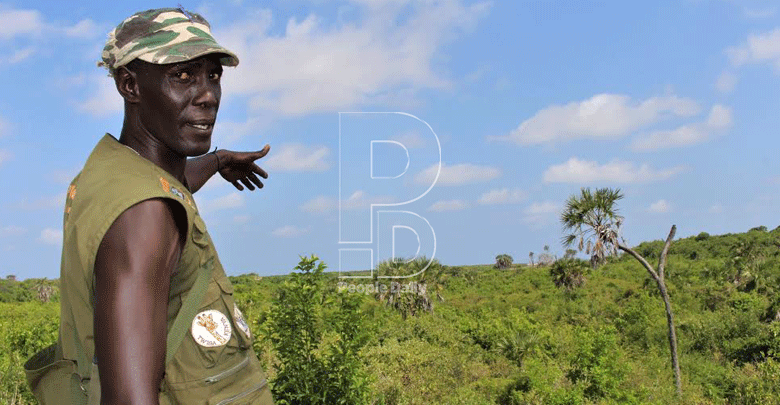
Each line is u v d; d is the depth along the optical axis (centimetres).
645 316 3192
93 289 95
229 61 116
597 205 2023
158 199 97
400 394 1327
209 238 108
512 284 6319
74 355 108
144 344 89
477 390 1773
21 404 721
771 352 2416
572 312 4241
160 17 109
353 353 698
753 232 7362
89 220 95
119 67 108
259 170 222
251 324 799
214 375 104
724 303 3862
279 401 664
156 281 93
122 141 113
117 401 87
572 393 1574
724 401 1867
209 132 112
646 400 1738
